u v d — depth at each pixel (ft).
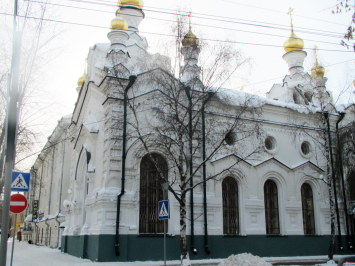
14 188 35.65
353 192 83.15
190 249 61.82
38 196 151.02
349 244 79.15
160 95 58.49
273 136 78.38
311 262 61.98
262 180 74.23
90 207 65.10
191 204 63.16
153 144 55.42
